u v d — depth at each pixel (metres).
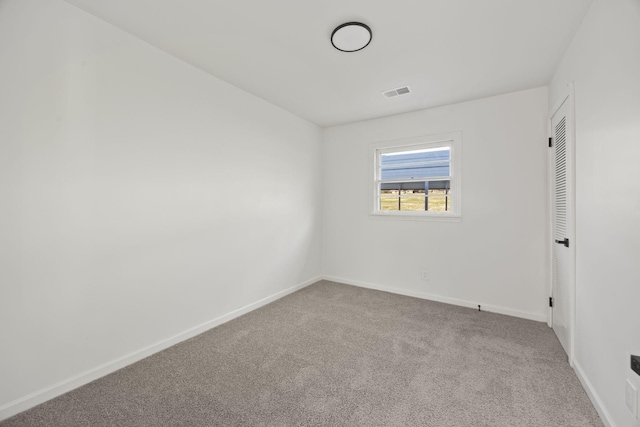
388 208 3.94
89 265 1.84
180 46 2.20
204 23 1.92
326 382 1.84
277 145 3.45
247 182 3.04
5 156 1.51
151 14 1.83
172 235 2.33
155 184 2.21
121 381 1.85
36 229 1.62
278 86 2.89
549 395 1.71
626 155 1.29
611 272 1.43
